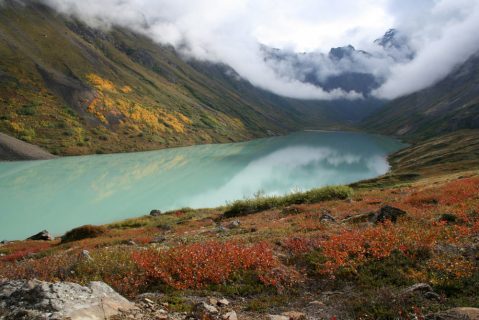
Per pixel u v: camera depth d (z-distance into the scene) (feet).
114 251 62.69
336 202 130.00
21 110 579.89
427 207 86.58
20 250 124.88
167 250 57.00
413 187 192.13
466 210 68.49
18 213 248.73
